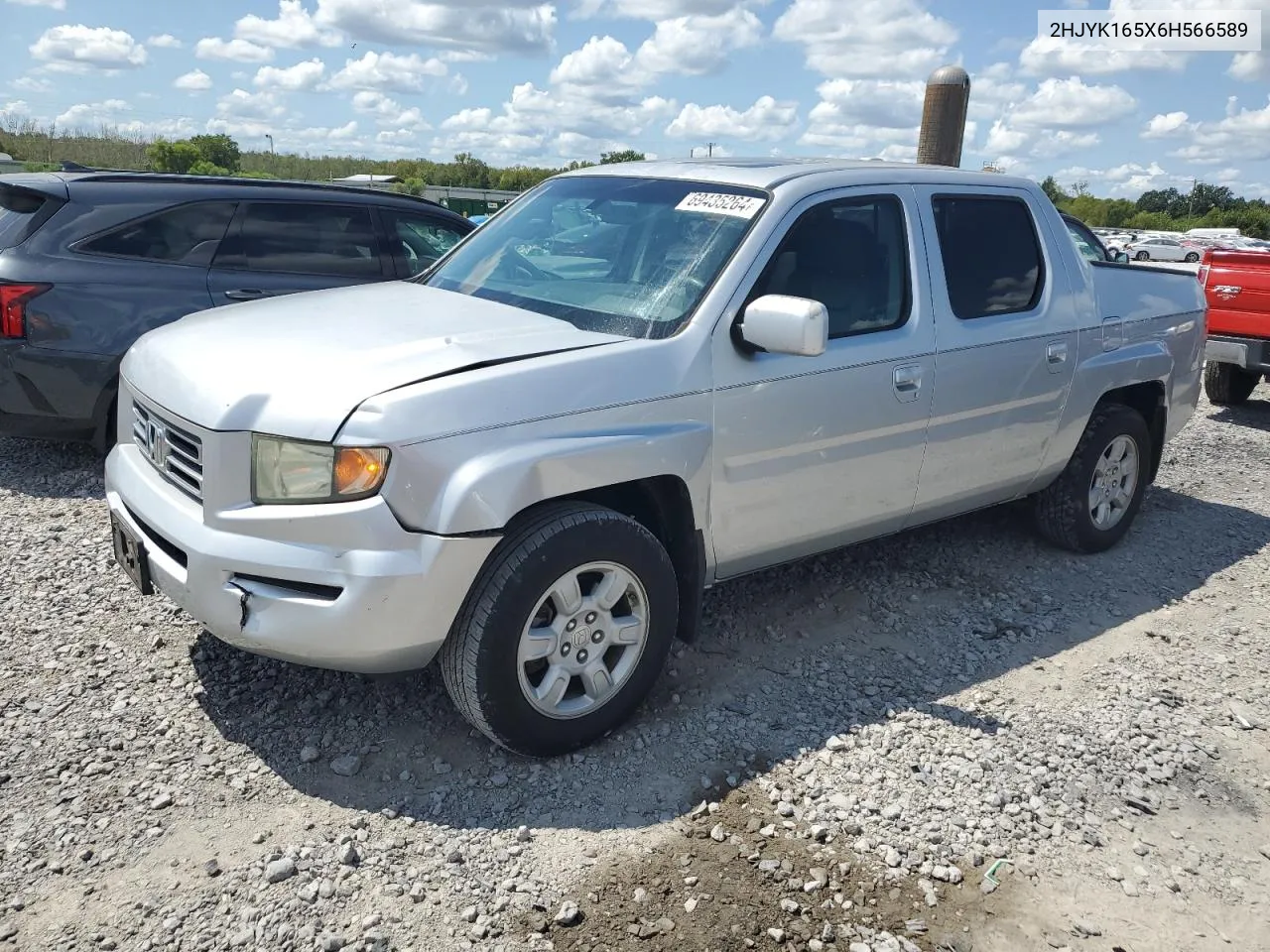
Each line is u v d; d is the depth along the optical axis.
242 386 2.96
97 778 3.00
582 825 2.93
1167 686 4.00
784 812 3.02
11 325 5.39
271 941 2.43
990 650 4.22
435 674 3.69
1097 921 2.70
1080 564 5.23
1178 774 3.41
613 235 3.92
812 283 3.77
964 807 3.12
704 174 4.04
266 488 2.88
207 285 5.92
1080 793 3.25
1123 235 55.19
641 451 3.18
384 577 2.78
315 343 3.19
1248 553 5.59
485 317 3.51
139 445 3.52
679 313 3.46
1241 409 9.52
